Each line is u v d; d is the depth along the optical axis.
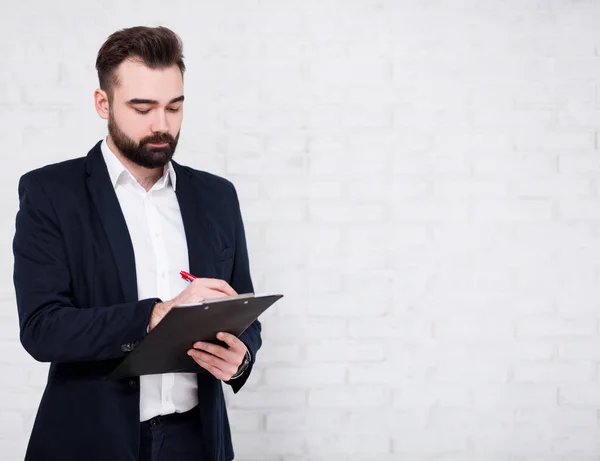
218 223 1.48
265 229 2.13
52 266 1.30
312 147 2.13
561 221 2.16
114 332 1.21
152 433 1.34
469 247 2.16
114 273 1.32
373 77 2.13
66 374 1.30
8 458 2.11
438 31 2.13
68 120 2.09
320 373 2.16
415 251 2.15
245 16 2.10
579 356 2.17
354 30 2.12
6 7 2.07
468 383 2.17
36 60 2.08
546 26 2.14
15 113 2.08
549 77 2.15
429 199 2.14
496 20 2.14
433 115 2.14
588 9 2.14
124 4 2.09
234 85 2.11
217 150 2.11
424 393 2.16
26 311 1.27
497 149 2.15
